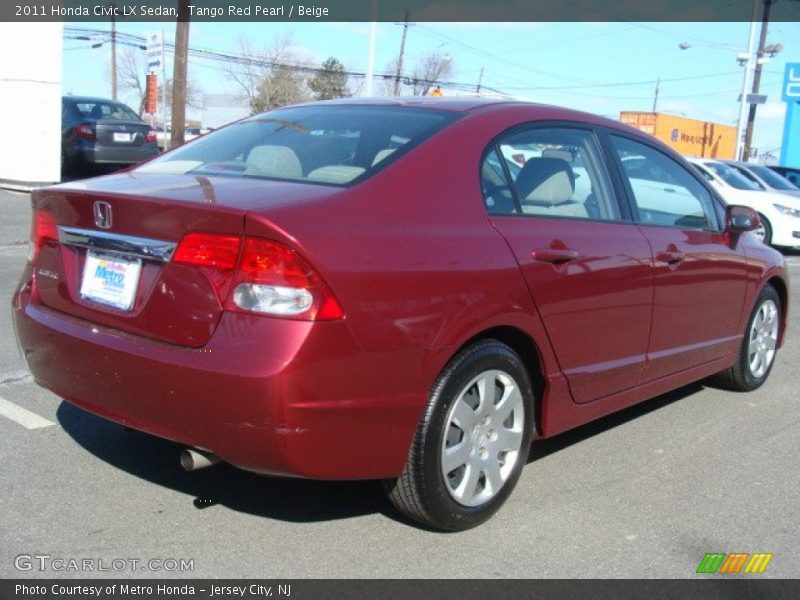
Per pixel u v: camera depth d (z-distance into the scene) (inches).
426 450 129.3
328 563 128.4
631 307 168.1
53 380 139.3
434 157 140.1
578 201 163.5
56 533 133.3
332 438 118.0
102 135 634.8
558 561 132.7
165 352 120.3
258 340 114.0
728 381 229.8
